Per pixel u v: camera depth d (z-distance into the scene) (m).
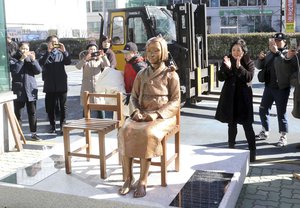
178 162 4.21
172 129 3.82
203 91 9.59
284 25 21.48
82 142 5.42
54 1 30.52
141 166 3.64
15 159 5.65
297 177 4.71
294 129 7.03
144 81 3.83
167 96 3.82
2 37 5.87
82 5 33.28
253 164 5.25
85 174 4.20
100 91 5.88
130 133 3.55
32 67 6.54
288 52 5.61
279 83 5.77
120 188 3.72
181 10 8.84
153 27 8.79
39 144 6.43
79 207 3.63
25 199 3.84
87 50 6.90
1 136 5.89
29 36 28.41
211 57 21.67
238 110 5.10
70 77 16.38
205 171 4.23
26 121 8.24
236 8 34.59
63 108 7.01
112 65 7.38
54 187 3.82
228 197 3.55
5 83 5.94
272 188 4.43
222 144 6.29
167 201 3.48
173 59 8.84
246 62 5.03
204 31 9.65
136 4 23.50
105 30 9.64
